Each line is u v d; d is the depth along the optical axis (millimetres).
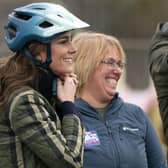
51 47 9727
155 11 53188
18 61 9750
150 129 11375
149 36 52375
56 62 9773
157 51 11789
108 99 11195
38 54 9734
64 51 9781
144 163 11070
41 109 9492
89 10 46438
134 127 11172
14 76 9609
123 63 11320
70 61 9852
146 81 39188
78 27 9750
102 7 48094
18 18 9781
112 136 10992
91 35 11328
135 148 11023
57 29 9664
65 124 9664
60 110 9859
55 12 9766
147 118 11406
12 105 9438
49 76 9750
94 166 10773
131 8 52875
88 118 11047
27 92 9469
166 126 11828
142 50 41438
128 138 11055
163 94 11750
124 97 26422
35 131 9391
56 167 9430
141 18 52625
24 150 9477
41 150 9391
